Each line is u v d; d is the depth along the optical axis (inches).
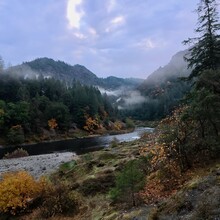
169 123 801.6
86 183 856.3
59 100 5019.7
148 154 868.0
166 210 456.8
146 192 621.0
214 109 663.1
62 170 1206.9
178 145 709.3
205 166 642.8
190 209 422.3
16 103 4146.2
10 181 754.2
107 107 5826.8
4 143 3223.4
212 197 413.1
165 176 678.5
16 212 721.6
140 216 495.2
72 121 4653.1
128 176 608.4
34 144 3275.1
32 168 1413.6
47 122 4072.3
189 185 487.2
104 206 666.8
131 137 3378.4
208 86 747.4
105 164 1056.8
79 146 2716.5
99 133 4537.4
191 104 705.6
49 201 717.9
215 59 896.9
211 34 895.7
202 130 692.1
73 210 706.2
